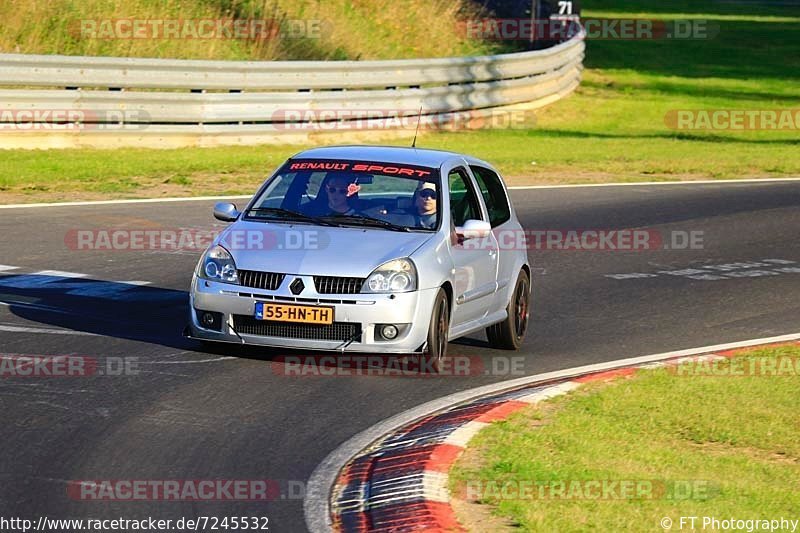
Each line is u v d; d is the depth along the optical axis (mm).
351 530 21172
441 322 33688
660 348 38344
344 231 34062
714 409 29922
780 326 42344
